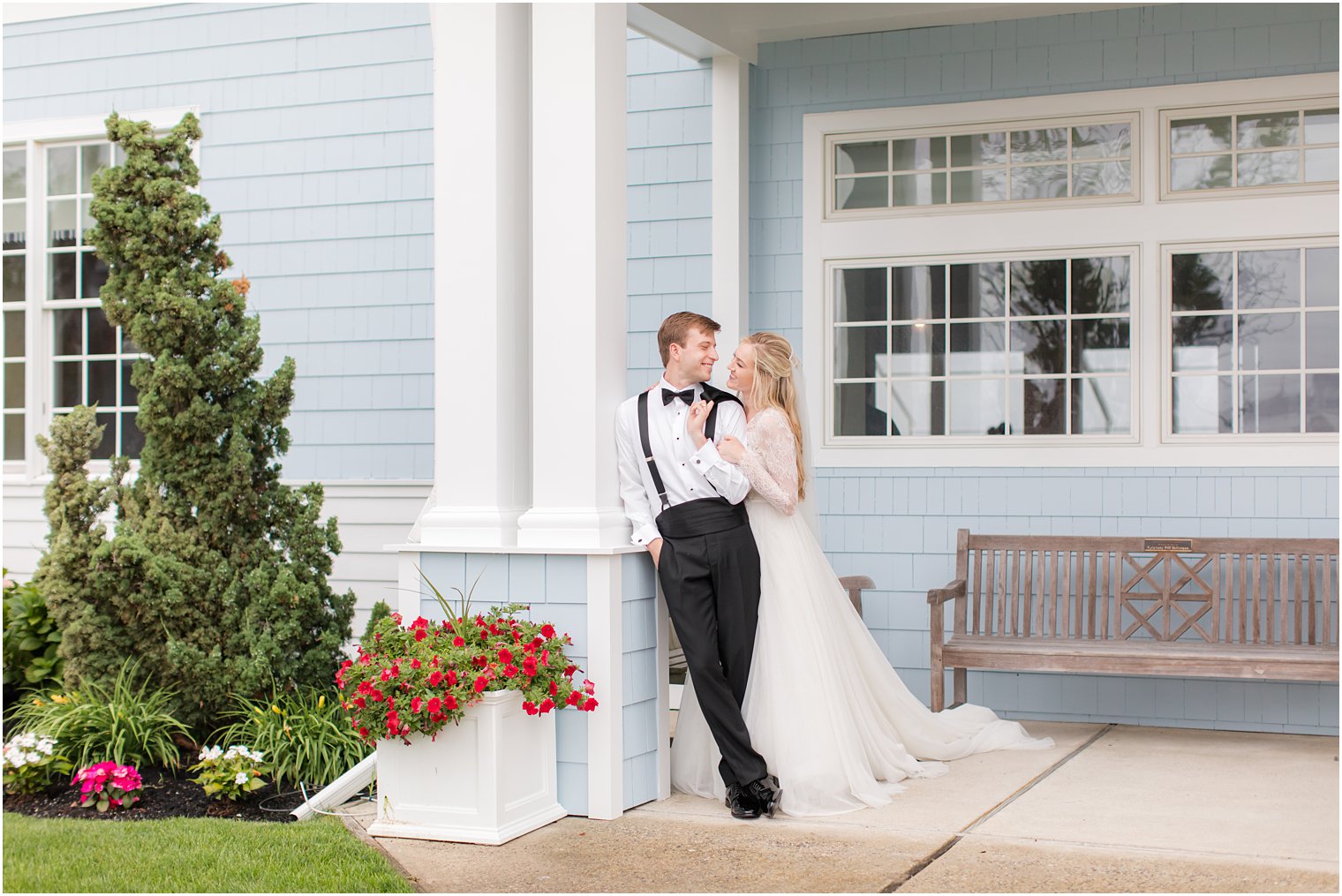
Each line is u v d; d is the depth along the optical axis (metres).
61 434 5.28
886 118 6.34
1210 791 4.53
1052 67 6.09
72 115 7.98
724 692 4.29
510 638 4.17
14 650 5.80
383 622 4.30
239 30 7.67
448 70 4.52
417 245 7.34
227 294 5.28
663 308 6.59
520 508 4.57
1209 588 5.63
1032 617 6.12
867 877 3.54
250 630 5.07
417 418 7.31
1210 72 5.86
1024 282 6.16
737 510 4.41
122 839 4.07
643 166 6.64
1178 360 5.92
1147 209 5.94
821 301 6.41
